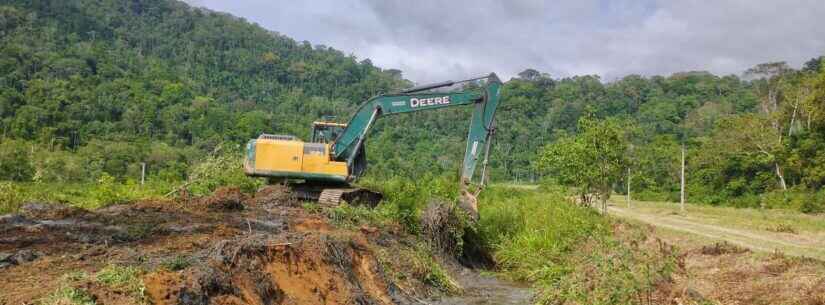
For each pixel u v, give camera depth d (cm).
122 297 852
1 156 4956
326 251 1347
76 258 1099
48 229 1403
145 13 14450
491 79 2252
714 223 3153
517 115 10156
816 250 1959
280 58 13512
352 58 15000
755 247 2033
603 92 11056
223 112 8588
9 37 9731
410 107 2306
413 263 1670
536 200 2997
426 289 1620
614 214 3816
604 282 1293
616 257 1387
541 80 11812
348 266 1400
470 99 2259
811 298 1221
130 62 10756
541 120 10075
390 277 1552
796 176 5025
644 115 9706
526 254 2097
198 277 972
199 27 14162
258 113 9156
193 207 1816
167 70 10788
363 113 2333
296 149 2252
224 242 1145
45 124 6944
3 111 6969
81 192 3009
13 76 8044
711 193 5559
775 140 5253
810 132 4906
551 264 1902
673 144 6838
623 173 3152
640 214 3931
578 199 3341
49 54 9362
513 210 2691
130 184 2489
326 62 14088
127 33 12775
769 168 5322
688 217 3606
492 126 2238
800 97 5200
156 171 6150
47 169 5100
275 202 2056
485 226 2419
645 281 1259
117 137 7294
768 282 1373
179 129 8000
